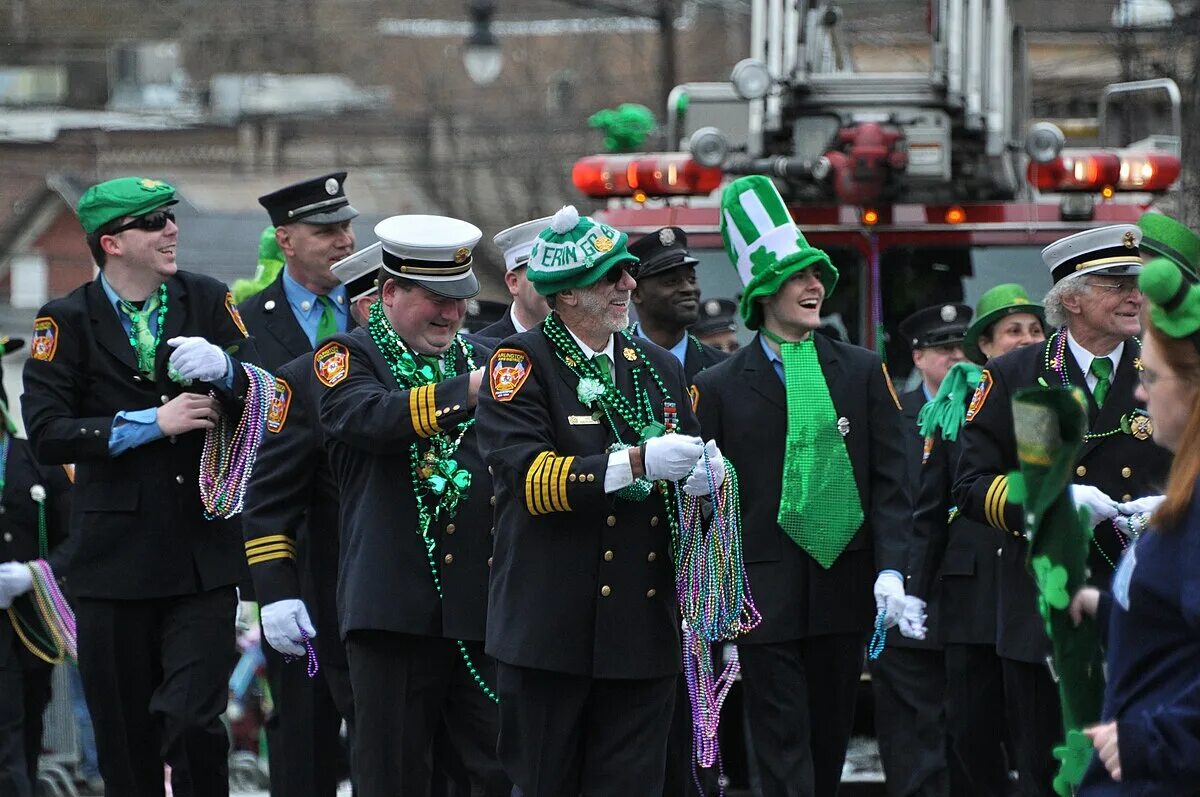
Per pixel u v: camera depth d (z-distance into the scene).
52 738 33.53
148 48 116.06
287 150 106.50
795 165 28.25
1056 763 21.12
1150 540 12.51
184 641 21.44
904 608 21.17
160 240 21.56
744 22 89.00
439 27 121.06
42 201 97.75
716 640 19.03
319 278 24.53
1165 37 44.50
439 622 19.12
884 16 33.31
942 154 28.25
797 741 21.53
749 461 21.75
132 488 21.30
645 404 17.64
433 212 105.44
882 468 21.75
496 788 19.64
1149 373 12.70
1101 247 20.09
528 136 97.69
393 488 19.28
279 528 20.48
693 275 25.14
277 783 22.50
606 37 110.94
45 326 21.45
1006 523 20.05
